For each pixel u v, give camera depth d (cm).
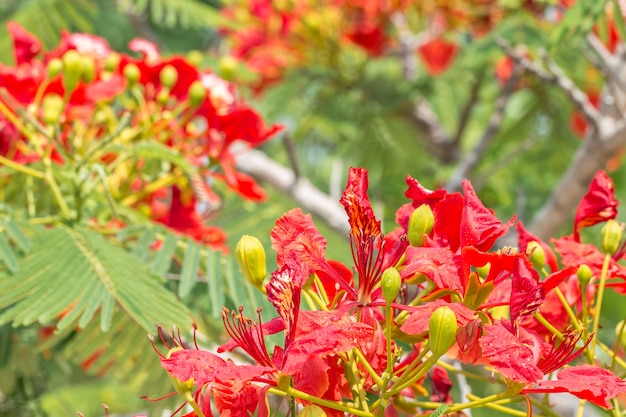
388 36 303
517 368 104
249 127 157
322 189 337
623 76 211
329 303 115
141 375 149
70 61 148
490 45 235
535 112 292
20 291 129
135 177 156
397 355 111
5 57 211
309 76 289
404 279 113
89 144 156
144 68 156
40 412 175
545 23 239
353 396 110
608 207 125
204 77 159
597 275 121
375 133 287
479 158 253
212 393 111
